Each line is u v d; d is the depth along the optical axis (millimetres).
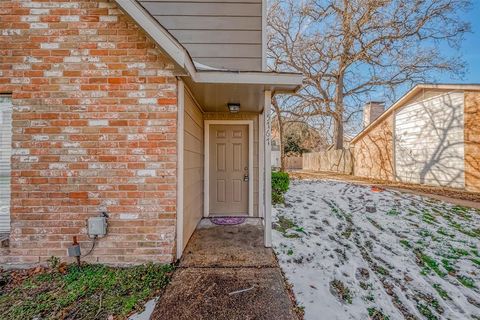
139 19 2924
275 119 14031
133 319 2250
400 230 4922
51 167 3188
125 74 3244
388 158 12055
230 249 3795
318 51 13906
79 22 3219
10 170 3240
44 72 3197
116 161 3232
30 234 3170
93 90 3223
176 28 4344
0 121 3275
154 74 3254
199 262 3346
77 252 3035
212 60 4332
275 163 27188
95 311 2326
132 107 3246
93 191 3213
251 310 2396
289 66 13938
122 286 2715
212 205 5805
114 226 3221
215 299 2553
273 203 6406
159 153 3252
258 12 4383
